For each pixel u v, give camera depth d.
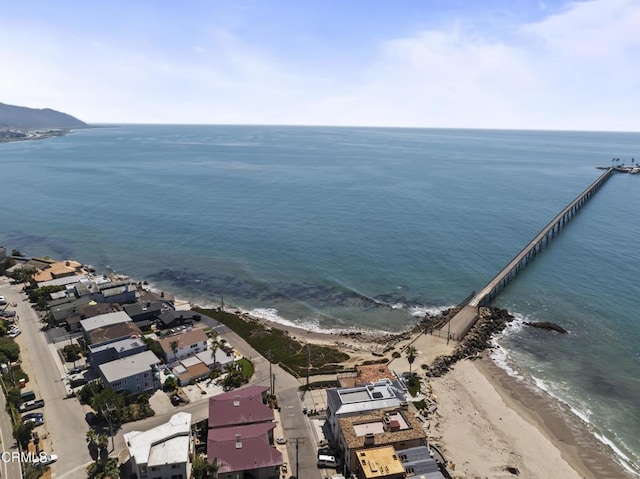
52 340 114.62
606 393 100.31
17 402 86.50
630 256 185.75
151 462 68.19
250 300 147.50
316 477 72.44
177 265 177.25
